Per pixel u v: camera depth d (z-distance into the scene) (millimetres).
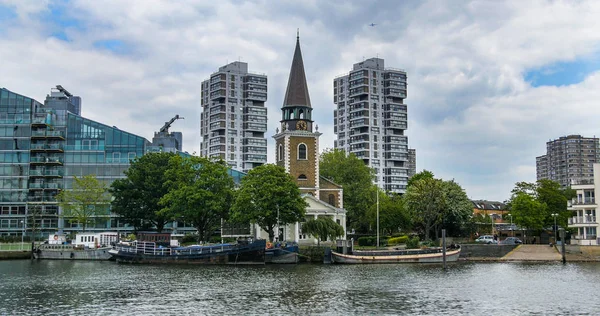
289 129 124000
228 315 48406
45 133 141625
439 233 134625
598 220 110062
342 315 48469
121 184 124375
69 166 142875
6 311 50438
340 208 125312
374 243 122438
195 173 113750
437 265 94562
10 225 140625
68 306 52656
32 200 141375
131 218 123375
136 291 61562
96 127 144125
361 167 149125
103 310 50688
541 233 134375
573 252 105562
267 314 48812
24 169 141750
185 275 77188
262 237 119688
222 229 128125
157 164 126125
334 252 97438
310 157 123562
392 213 127438
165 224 138250
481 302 54906
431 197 124500
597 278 74250
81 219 121875
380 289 62906
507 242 122125
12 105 143000
